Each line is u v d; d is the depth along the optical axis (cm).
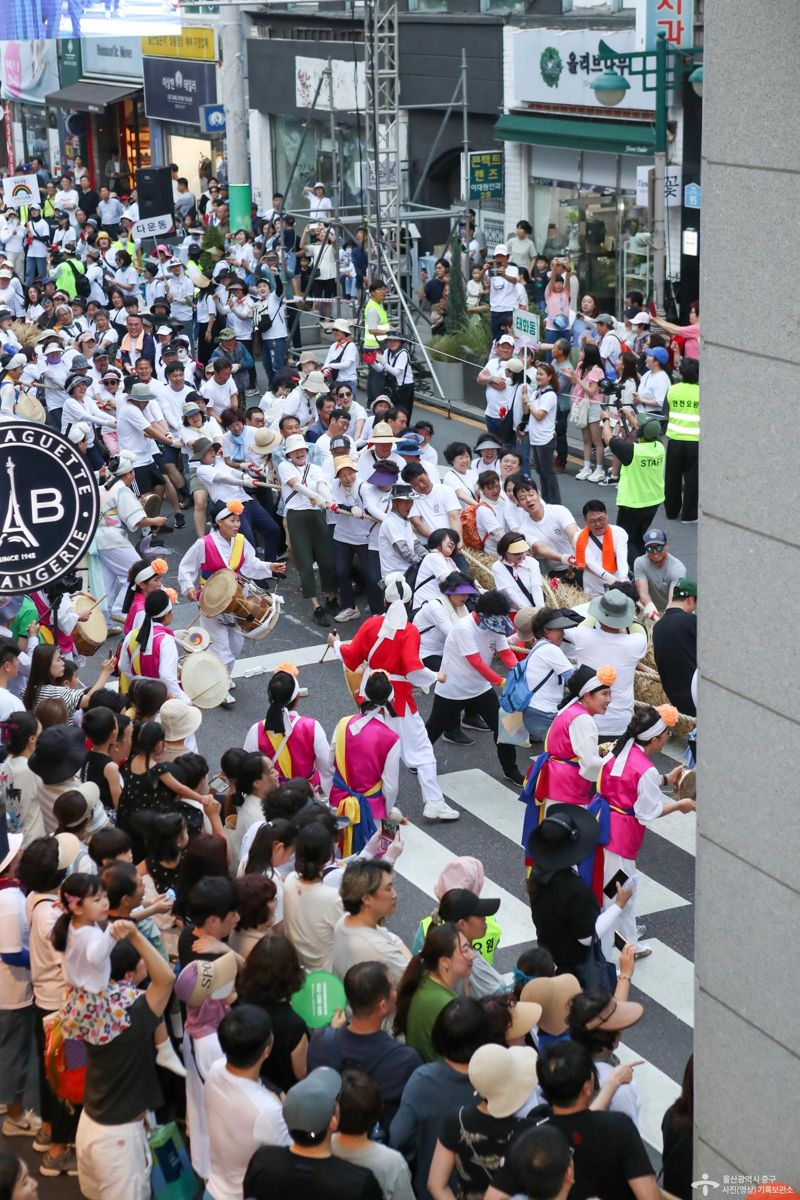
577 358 2172
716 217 537
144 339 2173
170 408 1794
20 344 2358
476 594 1215
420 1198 622
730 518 553
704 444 560
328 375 2034
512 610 1263
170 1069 718
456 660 1148
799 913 546
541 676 1112
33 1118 792
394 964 723
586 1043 651
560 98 2555
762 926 565
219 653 1298
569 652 1141
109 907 704
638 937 955
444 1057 627
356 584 1586
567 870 820
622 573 1336
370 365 2080
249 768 897
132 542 1750
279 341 2347
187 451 1744
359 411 1694
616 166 2492
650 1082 835
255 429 1689
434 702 1166
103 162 4425
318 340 2595
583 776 912
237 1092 623
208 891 701
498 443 1560
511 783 1192
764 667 546
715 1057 600
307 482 1509
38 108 4734
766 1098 575
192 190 3934
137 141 4284
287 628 1523
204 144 3872
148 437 1756
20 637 1194
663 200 2127
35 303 2669
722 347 544
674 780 998
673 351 1964
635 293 2205
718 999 593
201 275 2531
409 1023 681
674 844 1091
